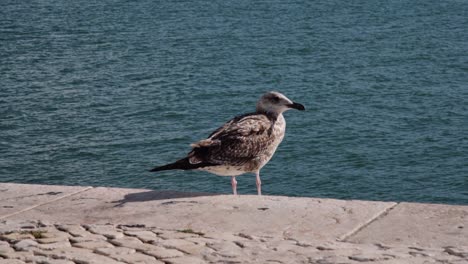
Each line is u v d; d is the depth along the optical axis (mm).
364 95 64562
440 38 96312
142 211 8852
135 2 140000
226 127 10273
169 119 57344
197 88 68250
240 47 92000
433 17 116750
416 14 120000
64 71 77500
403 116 57062
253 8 130625
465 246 7297
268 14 123500
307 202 8914
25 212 9000
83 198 9508
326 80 71500
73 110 59875
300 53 87062
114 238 7902
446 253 7113
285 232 7906
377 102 61812
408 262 6863
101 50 91125
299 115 57406
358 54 85438
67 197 9594
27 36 103375
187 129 54656
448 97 63156
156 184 41938
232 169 10125
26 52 90188
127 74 75438
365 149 48562
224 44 94438
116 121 56469
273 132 10406
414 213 8367
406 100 62250
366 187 42250
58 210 9039
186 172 43219
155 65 80500
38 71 77625
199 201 9125
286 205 8812
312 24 111875
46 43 97125
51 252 7488
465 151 47938
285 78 73125
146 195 9523
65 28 110812
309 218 8320
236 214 8562
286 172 44125
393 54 85000
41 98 64375
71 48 93062
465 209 8453
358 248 7332
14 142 51281
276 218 8359
